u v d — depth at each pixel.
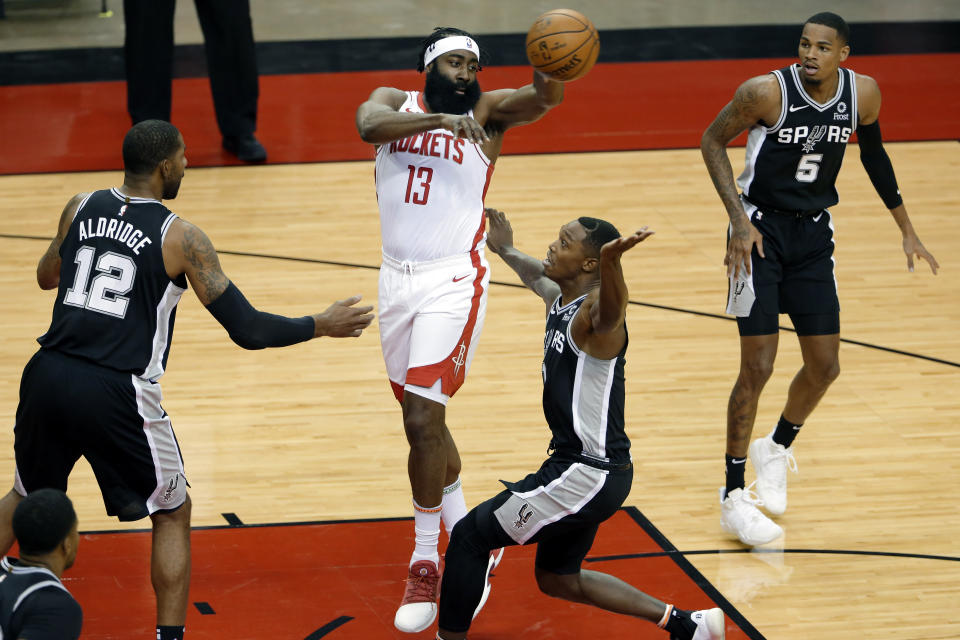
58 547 10.71
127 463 13.47
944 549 17.02
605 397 13.43
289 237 29.02
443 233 15.48
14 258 27.41
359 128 14.88
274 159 34.84
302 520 17.50
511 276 27.41
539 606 15.52
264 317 13.77
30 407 13.31
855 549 17.02
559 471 13.47
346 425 20.52
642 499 18.33
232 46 33.72
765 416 21.11
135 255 13.22
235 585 15.73
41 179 32.56
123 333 13.23
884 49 46.66
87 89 40.94
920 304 25.72
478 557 13.81
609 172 33.78
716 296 26.08
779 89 16.44
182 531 13.93
